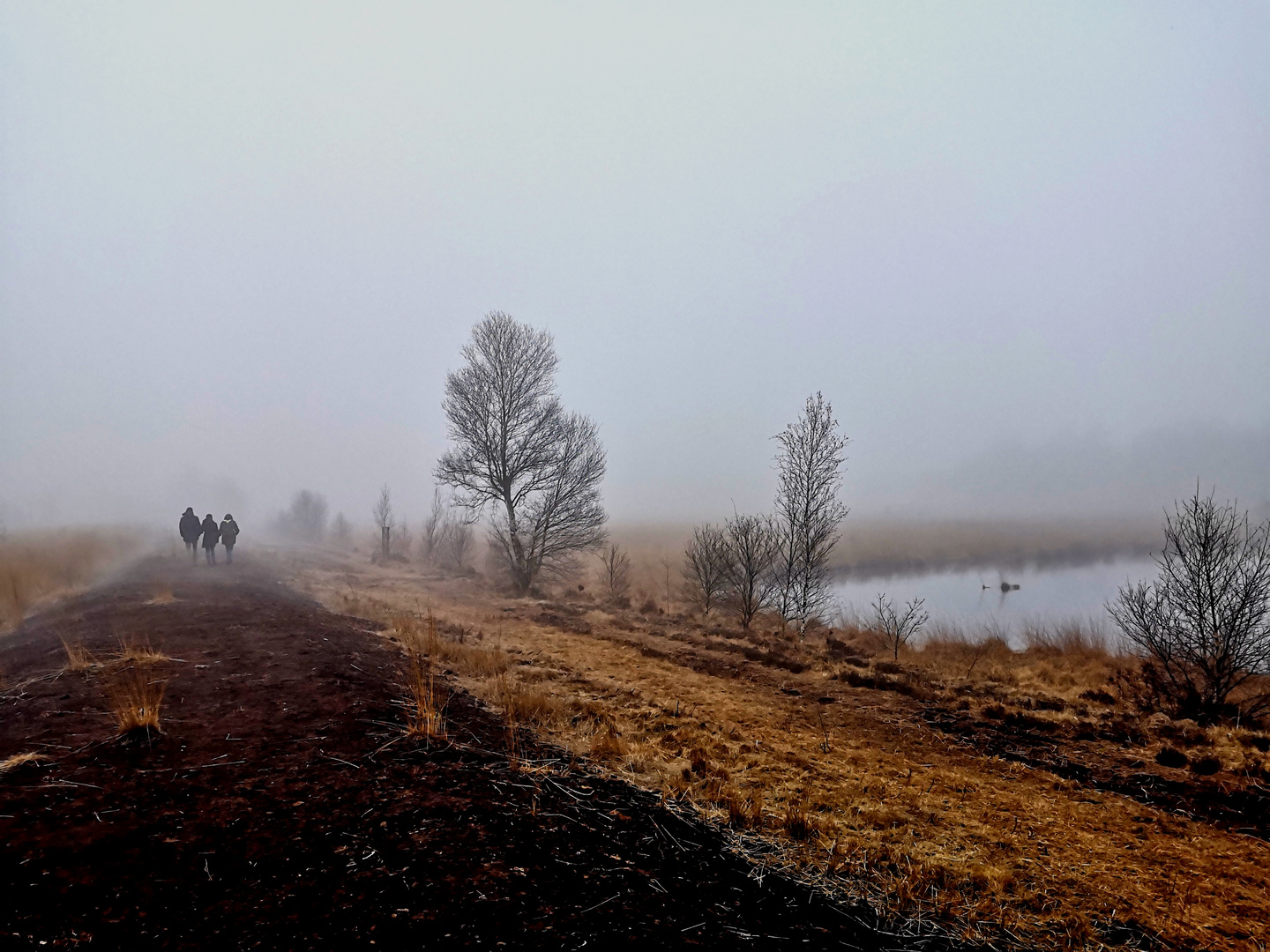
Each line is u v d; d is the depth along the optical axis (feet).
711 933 11.11
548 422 78.28
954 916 12.95
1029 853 15.94
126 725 16.42
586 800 16.06
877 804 18.25
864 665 39.78
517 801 15.07
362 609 44.78
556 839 13.51
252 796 13.60
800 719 27.07
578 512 78.23
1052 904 13.58
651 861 13.42
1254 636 31.04
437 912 10.31
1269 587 31.45
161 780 14.03
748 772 19.94
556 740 20.83
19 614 35.50
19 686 20.92
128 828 11.91
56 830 11.57
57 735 16.30
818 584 59.21
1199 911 13.74
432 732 18.71
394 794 14.32
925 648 52.54
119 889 10.08
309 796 13.82
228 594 44.75
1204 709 31.14
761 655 40.11
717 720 25.53
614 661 35.99
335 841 12.07
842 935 11.90
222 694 20.71
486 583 80.64
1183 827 18.17
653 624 50.67
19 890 9.72
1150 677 33.71
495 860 12.11
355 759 16.14
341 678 23.75
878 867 14.62
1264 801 19.77
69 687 20.81
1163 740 25.61
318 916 9.89
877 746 24.17
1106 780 21.47
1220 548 33.09
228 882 10.53
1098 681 38.55
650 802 16.65
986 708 29.27
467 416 78.07
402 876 11.18
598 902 11.43
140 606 37.37
